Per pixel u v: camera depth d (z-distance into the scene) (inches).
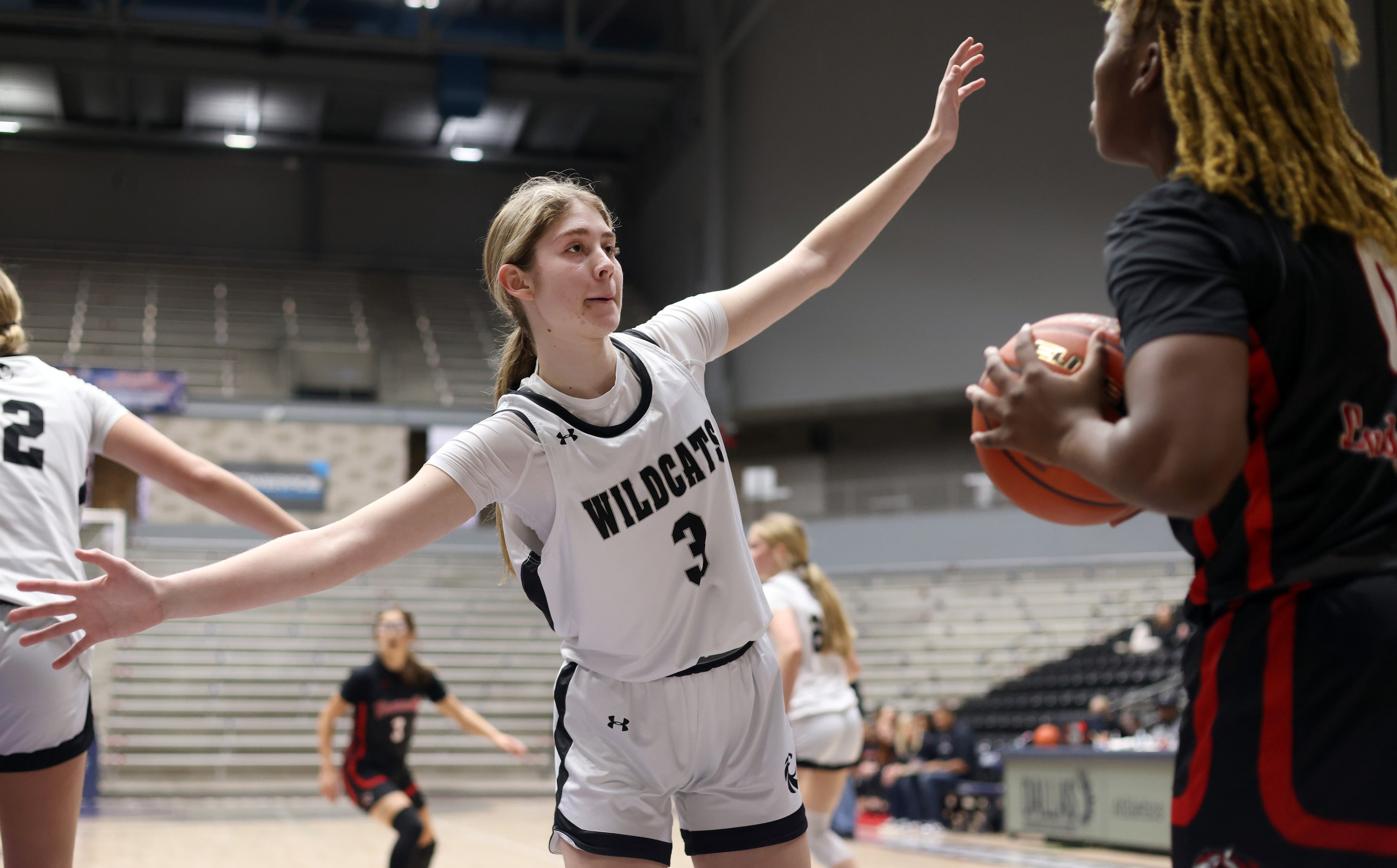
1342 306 52.9
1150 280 51.8
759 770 78.9
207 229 1096.2
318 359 994.1
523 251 74.3
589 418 74.2
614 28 976.9
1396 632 49.9
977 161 753.0
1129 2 59.8
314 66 933.8
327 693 636.7
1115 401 56.9
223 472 96.9
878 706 645.3
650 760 76.4
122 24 865.5
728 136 906.1
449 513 70.0
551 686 680.4
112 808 496.7
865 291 792.9
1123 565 674.8
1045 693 590.2
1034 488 65.1
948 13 764.6
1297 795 50.5
